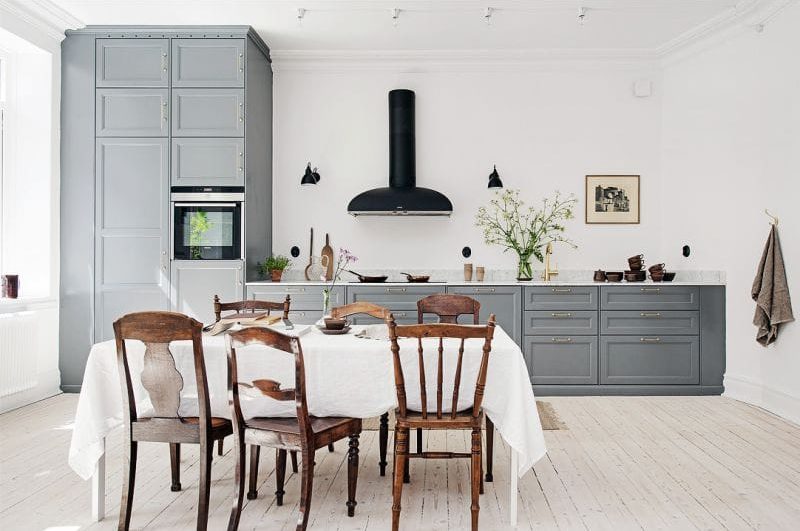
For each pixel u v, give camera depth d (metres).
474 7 4.38
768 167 4.25
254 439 2.30
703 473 3.02
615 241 5.39
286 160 5.44
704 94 4.90
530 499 2.71
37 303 4.48
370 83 5.44
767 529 2.39
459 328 2.29
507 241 5.38
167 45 4.70
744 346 4.54
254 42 4.89
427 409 2.48
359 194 5.28
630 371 4.76
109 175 4.72
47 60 4.61
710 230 4.86
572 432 3.75
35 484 2.87
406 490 2.82
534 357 4.78
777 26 4.16
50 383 4.62
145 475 3.01
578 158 5.41
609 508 2.61
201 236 4.71
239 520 2.43
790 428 3.81
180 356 2.53
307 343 2.57
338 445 3.53
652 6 4.34
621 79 5.37
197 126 4.71
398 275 5.41
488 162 5.39
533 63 5.38
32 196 4.63
